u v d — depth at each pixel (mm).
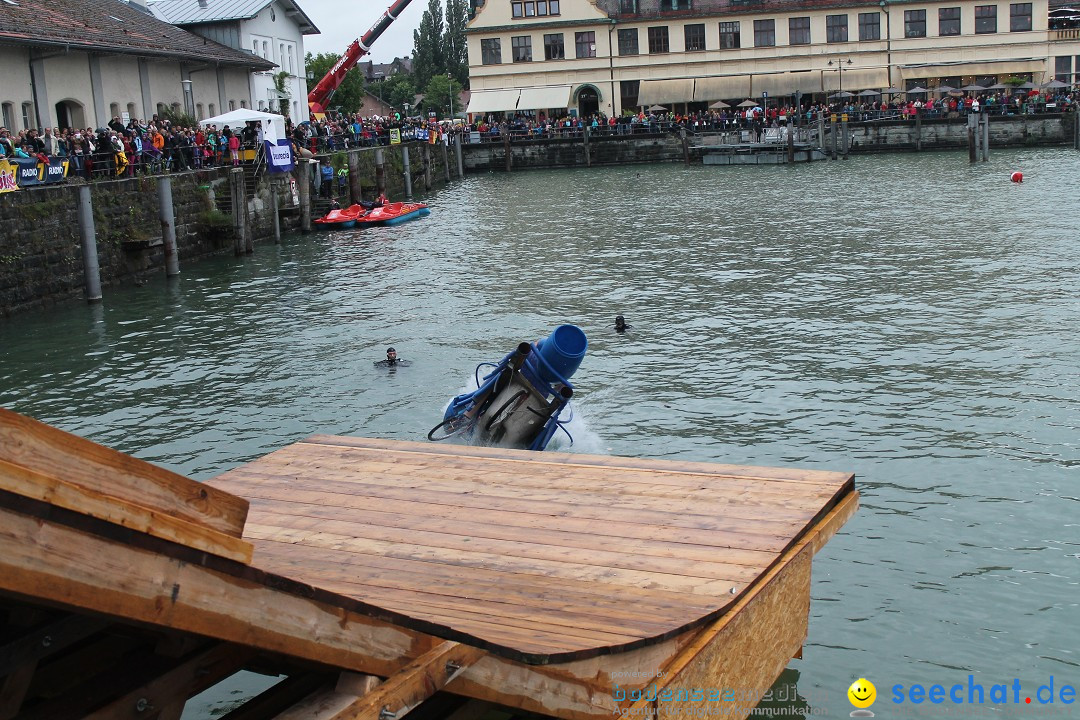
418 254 35031
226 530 4723
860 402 16359
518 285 27906
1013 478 13125
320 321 24203
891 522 12039
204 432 16250
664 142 74250
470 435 14703
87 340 23172
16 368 20797
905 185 49938
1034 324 20719
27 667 4859
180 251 35375
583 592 6977
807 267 28516
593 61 83875
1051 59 78750
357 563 7520
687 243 34375
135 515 4258
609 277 28500
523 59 84750
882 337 20266
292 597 4934
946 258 28781
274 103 61500
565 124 76750
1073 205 38750
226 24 56906
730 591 7000
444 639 5715
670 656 6375
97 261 28312
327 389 18297
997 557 11117
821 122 69375
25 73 36469
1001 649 9391
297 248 38531
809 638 9617
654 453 14578
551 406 14500
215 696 8836
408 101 146000
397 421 16344
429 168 65500
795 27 81312
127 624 4969
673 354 19734
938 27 79625
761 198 47625
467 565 7449
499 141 76062
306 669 6504
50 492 3971
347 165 52000
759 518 8164
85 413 17500
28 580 3943
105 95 41594
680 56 82750
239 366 20188
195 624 4555
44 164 27906
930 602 10234
